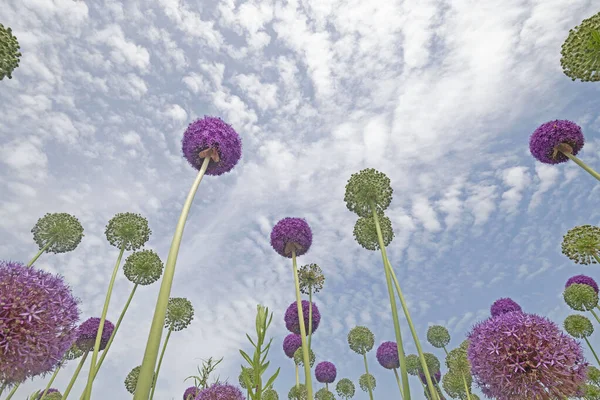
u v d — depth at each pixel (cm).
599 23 46
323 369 107
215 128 53
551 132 70
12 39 40
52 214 75
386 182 62
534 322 35
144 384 26
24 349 25
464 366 81
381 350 107
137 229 73
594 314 85
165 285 32
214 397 39
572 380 32
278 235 63
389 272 51
